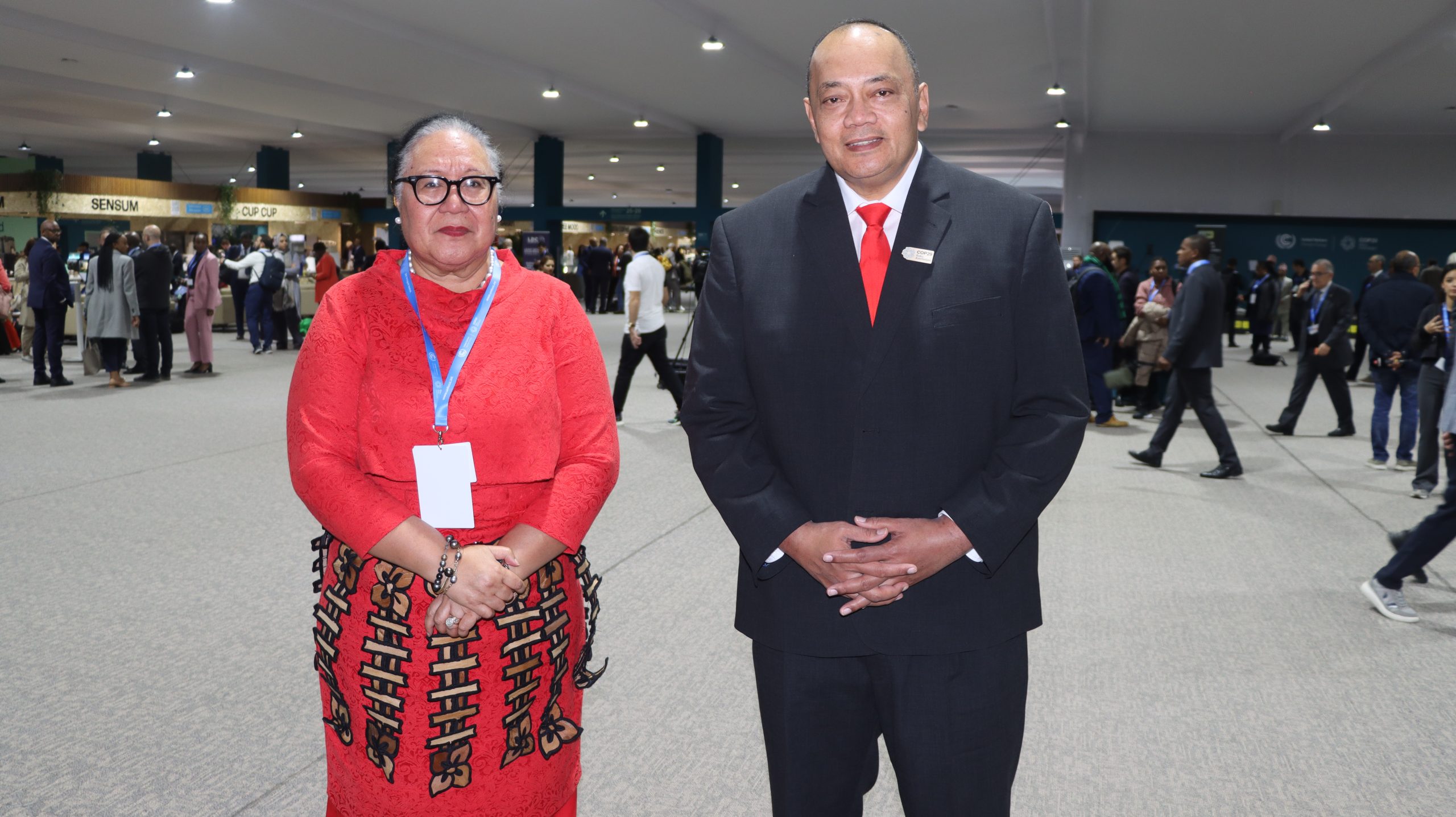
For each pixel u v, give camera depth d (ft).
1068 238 72.49
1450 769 8.95
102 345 33.42
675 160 95.61
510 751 5.33
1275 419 31.86
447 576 4.87
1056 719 9.88
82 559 14.51
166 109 63.10
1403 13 37.24
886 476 5.03
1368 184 68.28
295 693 10.05
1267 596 13.84
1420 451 20.56
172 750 8.84
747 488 5.21
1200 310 21.83
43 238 33.12
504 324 5.35
